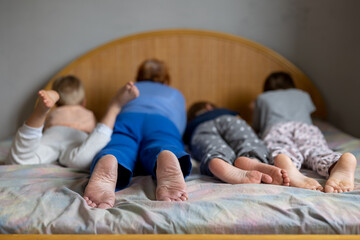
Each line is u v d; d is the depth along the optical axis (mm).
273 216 931
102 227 908
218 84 2555
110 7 2557
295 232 907
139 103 1775
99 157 1206
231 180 1204
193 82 2551
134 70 2527
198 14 2568
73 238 862
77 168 1444
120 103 1493
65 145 1567
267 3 2551
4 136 2619
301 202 995
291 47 2576
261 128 2037
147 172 1378
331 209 957
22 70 2588
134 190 1169
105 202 1038
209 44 2527
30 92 2596
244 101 2562
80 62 2508
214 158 1292
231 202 994
